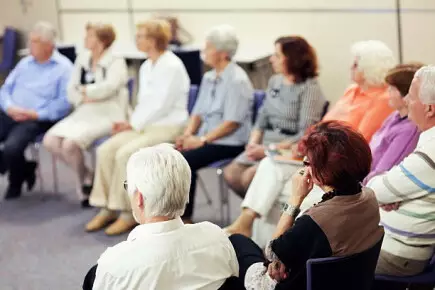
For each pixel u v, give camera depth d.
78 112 5.12
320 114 4.05
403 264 2.85
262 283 2.37
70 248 4.36
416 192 2.76
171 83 4.60
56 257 4.25
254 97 4.49
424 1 5.23
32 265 4.15
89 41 4.95
